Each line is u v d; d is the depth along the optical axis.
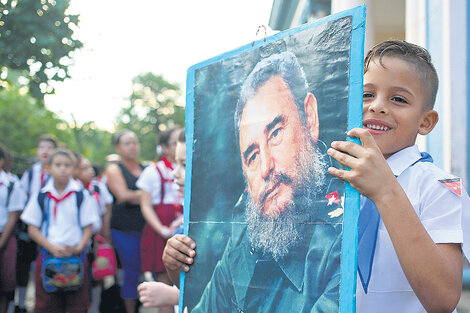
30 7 6.51
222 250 1.43
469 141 3.60
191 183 1.57
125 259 4.68
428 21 3.92
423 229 1.15
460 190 1.30
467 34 3.60
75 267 4.23
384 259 1.37
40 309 4.28
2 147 5.04
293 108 1.30
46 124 21.38
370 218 1.39
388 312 1.36
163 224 4.36
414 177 1.38
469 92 3.61
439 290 1.16
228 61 1.51
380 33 5.64
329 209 1.19
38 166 5.43
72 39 6.84
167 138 4.52
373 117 1.36
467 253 1.29
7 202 4.72
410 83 1.35
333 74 1.22
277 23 5.15
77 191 4.45
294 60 1.31
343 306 1.11
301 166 1.26
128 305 4.66
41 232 4.35
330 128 1.21
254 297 1.31
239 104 1.45
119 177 4.81
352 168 1.16
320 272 1.17
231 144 1.46
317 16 5.07
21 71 6.93
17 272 5.18
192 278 1.50
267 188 1.33
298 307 1.20
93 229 4.79
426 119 1.42
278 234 1.28
